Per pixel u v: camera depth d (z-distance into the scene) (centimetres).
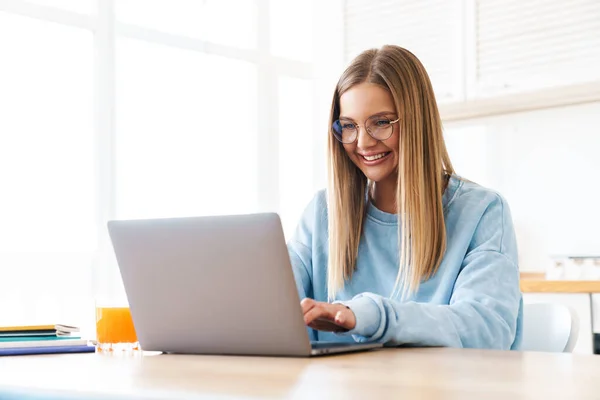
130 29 404
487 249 157
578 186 394
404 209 162
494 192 168
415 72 167
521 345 158
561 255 362
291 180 475
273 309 114
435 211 163
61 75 380
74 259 380
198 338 123
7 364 110
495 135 418
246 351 119
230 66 449
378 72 164
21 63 368
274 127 465
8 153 363
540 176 405
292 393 73
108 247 388
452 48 375
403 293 163
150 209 410
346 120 167
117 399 76
